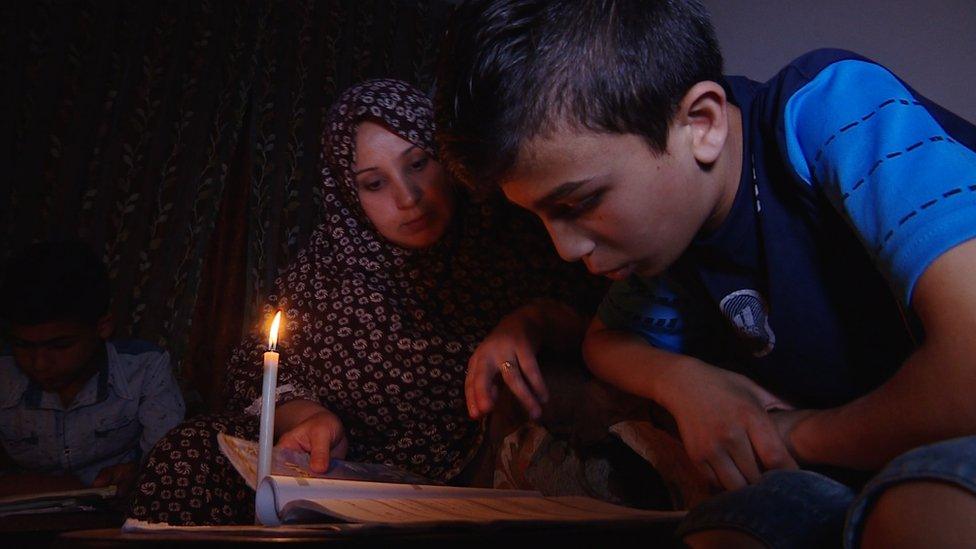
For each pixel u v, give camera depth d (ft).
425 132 5.08
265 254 10.12
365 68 11.12
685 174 2.43
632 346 3.12
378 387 5.04
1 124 9.34
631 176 2.33
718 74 2.58
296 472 3.45
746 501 1.68
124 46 10.07
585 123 2.25
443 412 5.05
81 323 6.83
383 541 1.81
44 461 7.16
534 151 2.29
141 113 9.96
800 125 2.49
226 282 10.21
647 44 2.34
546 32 2.29
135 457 7.50
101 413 7.28
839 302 2.54
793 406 2.67
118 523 4.30
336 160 5.26
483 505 2.58
